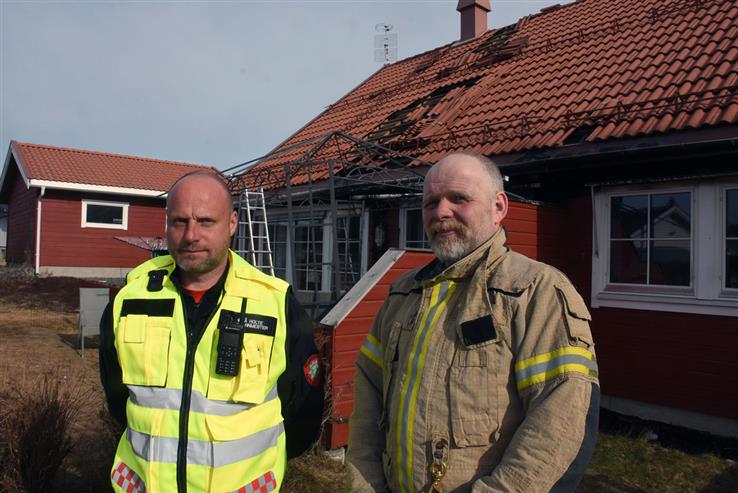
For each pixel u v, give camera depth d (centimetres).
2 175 1988
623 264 605
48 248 1738
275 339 209
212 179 216
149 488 190
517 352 177
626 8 918
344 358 462
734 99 530
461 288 196
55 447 341
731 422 511
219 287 215
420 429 183
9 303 1349
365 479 204
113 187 1791
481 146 712
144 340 203
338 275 621
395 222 833
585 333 173
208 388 197
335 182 809
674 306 552
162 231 1947
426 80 1130
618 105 603
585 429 164
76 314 1233
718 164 525
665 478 433
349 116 1189
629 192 597
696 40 694
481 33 1309
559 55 871
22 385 414
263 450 202
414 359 193
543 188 673
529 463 161
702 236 538
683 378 542
